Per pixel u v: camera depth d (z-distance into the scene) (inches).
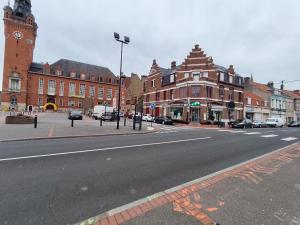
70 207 149.2
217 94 1483.8
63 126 717.9
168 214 138.1
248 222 130.4
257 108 1876.2
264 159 308.8
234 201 158.9
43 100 2591.0
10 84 2370.8
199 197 165.0
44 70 2613.2
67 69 2812.5
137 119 864.3
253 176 220.8
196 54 1526.8
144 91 2018.9
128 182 202.1
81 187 185.5
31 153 309.4
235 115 1616.6
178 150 372.5
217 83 1487.5
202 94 1424.7
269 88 2187.5
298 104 2461.9
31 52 2564.0
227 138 589.3
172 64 1838.1
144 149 368.5
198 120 1427.2
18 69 2404.0
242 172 235.6
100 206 152.0
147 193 177.6
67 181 198.4
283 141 565.0
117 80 3117.6
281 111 2201.0
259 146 458.0
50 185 187.6
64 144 397.4
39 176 209.3
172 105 1595.7
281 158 318.3
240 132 824.3
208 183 197.0
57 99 2677.2
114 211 141.9
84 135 533.3
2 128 602.9
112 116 1240.2
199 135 645.3
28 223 127.9
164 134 658.8
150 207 147.6
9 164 248.1
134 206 149.3
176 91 1587.1
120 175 221.1
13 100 2385.6
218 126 1270.9
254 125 1439.5
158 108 1796.3
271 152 380.5
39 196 165.0
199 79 1462.8
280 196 169.9
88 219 132.1
